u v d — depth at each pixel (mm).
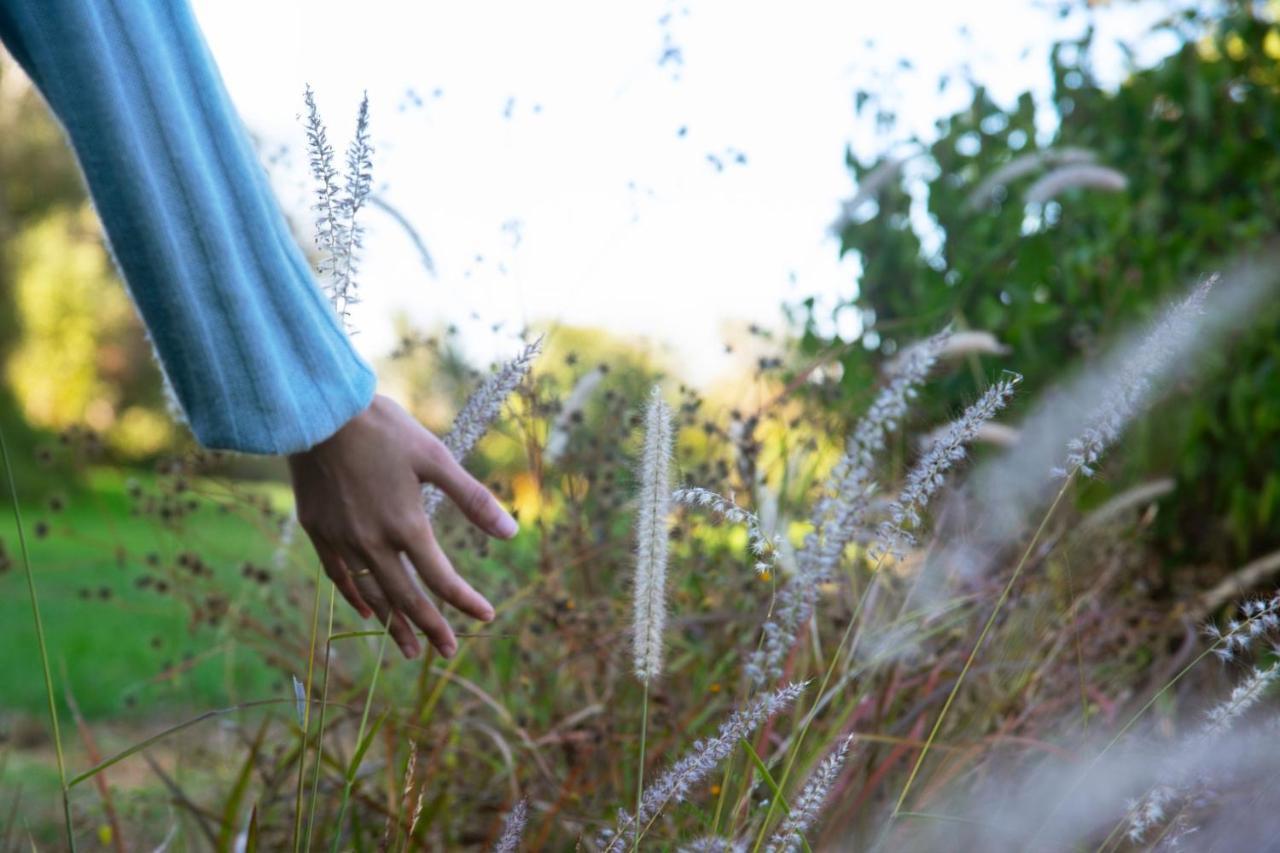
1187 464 3441
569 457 2637
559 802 2098
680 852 1603
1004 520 2439
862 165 3791
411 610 1407
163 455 2809
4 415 14664
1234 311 2906
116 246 1223
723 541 2625
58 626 5633
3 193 15695
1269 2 3984
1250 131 3936
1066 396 2654
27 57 1234
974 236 3668
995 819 1861
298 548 2814
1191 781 1512
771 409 2582
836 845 1825
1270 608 1445
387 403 1377
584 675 2477
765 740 1878
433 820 2201
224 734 2986
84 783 2768
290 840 2236
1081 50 3906
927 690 2186
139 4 1263
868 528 1991
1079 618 2580
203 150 1293
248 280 1287
